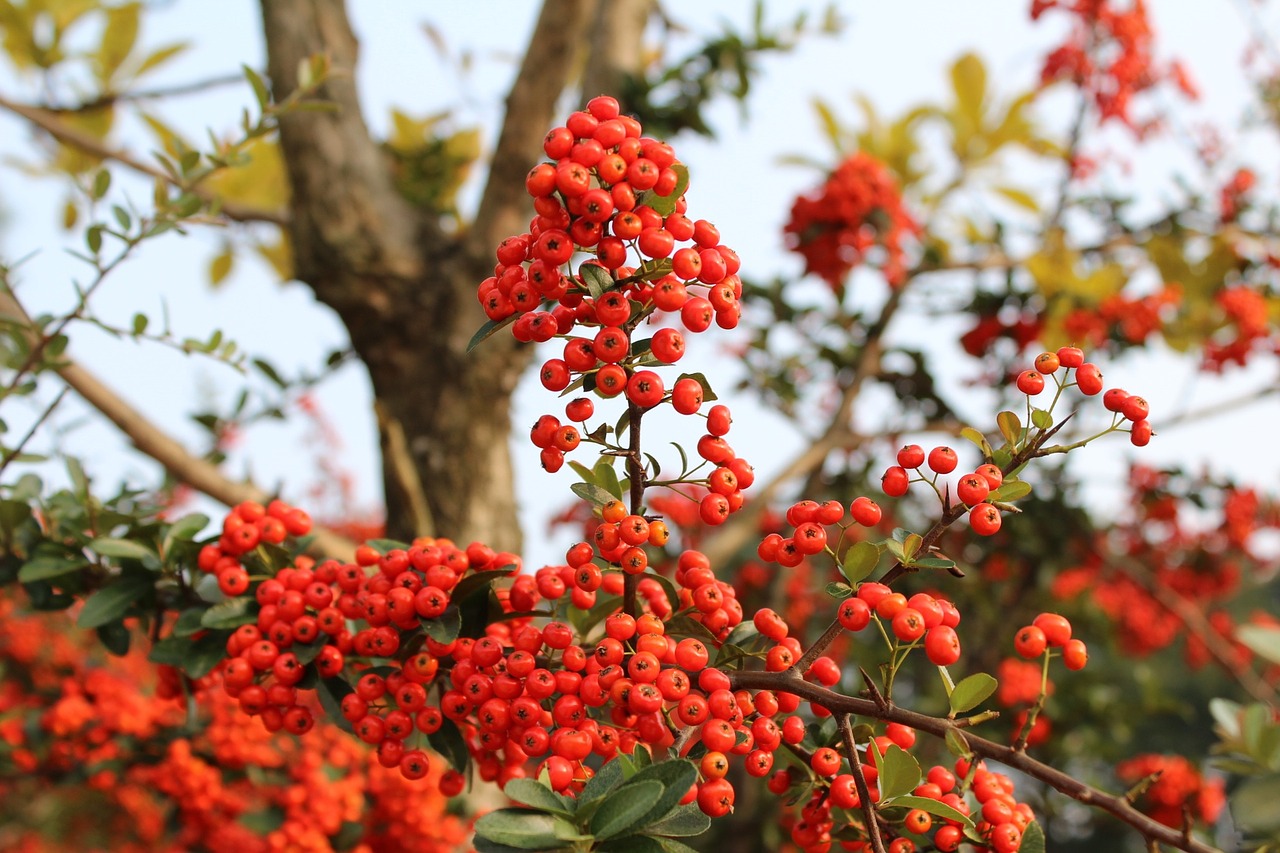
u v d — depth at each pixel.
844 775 1.72
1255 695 6.07
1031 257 5.72
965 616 6.20
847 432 5.45
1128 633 7.08
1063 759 5.61
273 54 4.08
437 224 4.35
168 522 2.39
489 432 4.12
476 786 3.71
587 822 1.37
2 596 3.65
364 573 2.03
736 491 1.65
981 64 6.33
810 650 1.67
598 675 1.60
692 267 1.47
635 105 4.82
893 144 6.47
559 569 1.93
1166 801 4.85
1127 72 6.07
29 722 3.83
